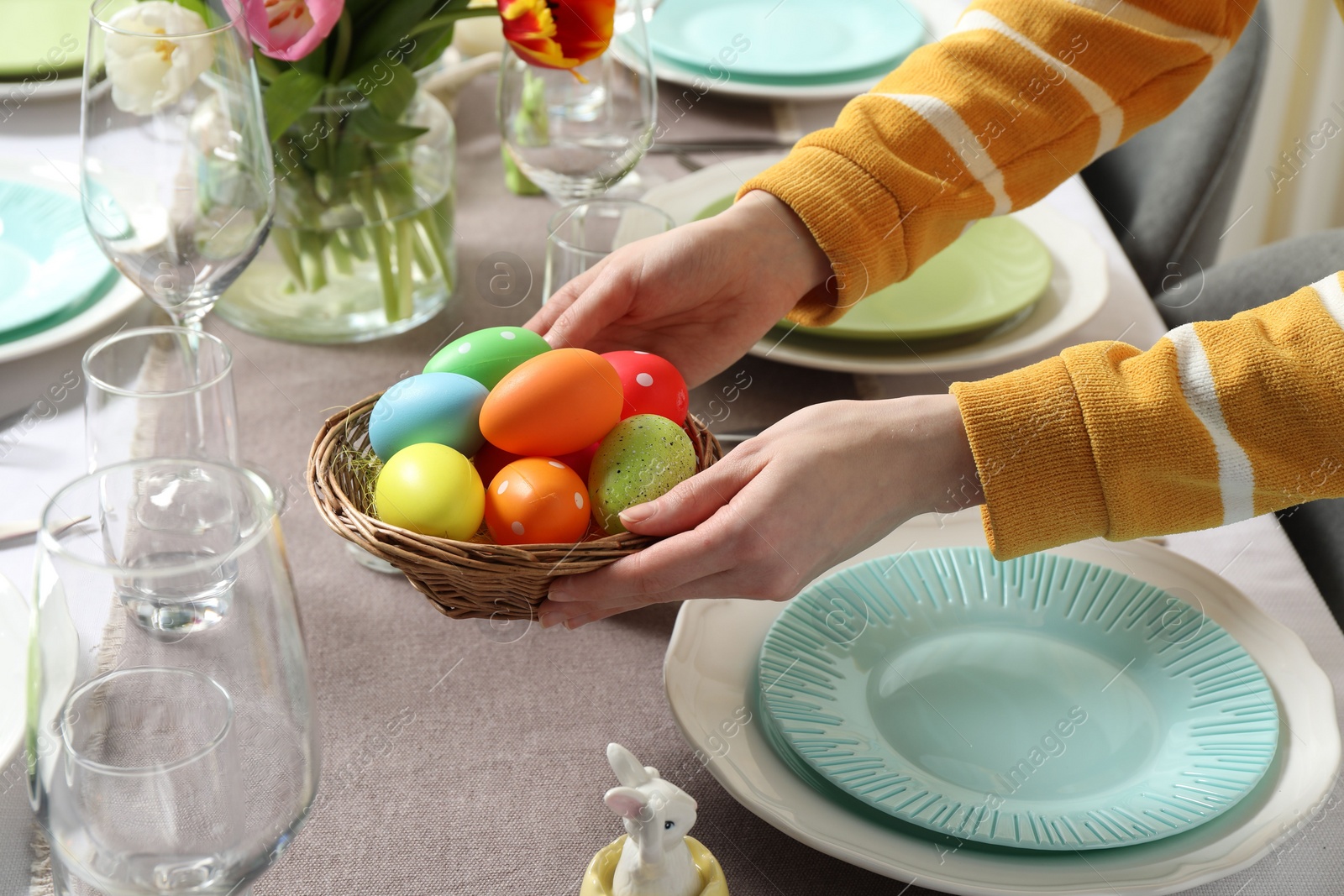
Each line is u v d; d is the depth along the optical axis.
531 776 0.56
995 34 0.80
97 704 0.35
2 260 0.85
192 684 0.35
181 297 0.69
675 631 0.61
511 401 0.62
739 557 0.56
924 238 0.79
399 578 0.70
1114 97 0.81
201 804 0.36
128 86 0.61
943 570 0.68
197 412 0.58
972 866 0.49
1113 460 0.59
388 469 0.59
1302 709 0.58
